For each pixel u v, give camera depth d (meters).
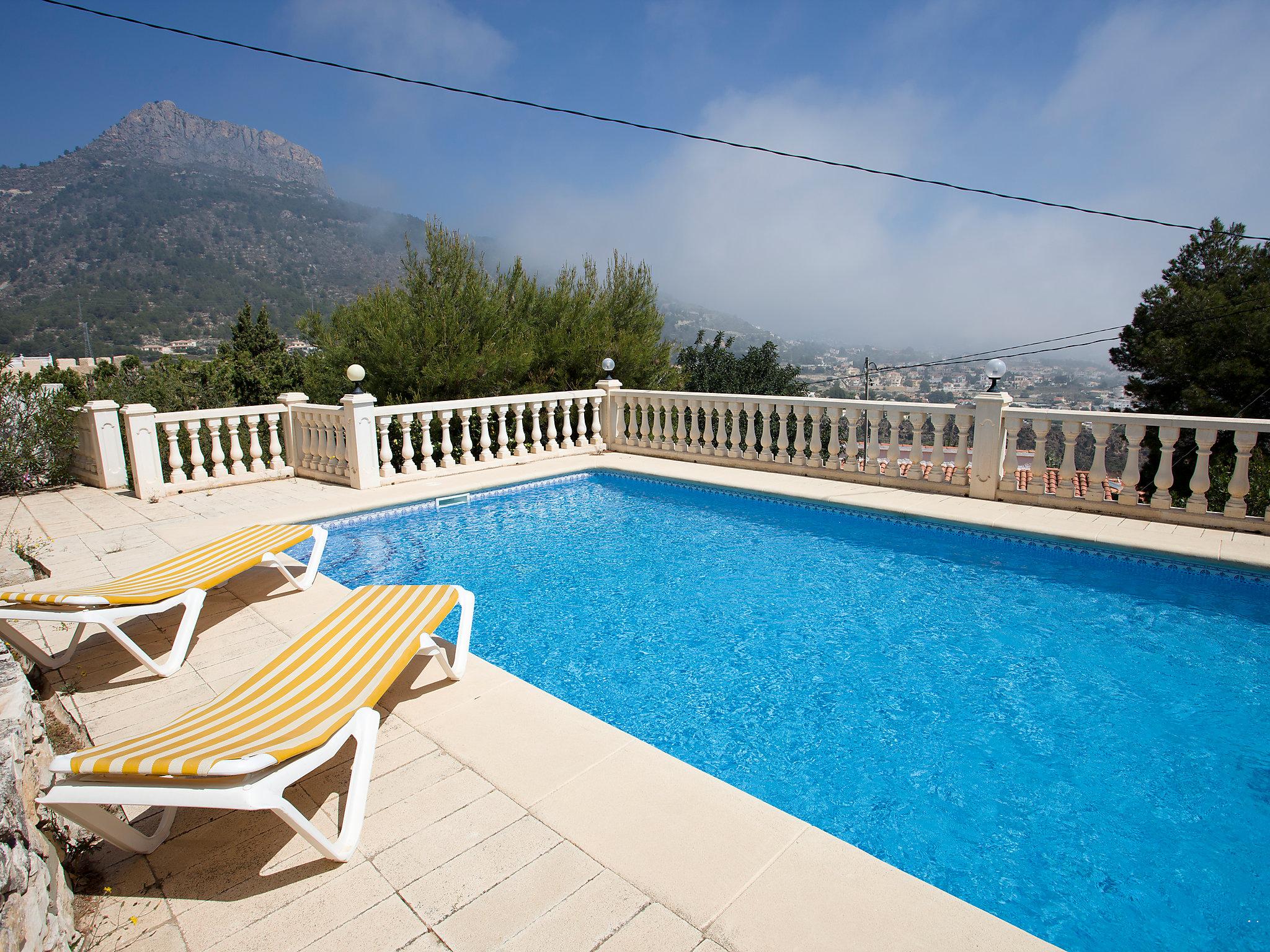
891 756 3.77
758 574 6.62
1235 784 3.48
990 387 8.12
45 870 1.98
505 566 7.00
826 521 8.34
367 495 9.06
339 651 3.24
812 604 5.87
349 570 6.94
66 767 2.16
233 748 2.28
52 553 6.77
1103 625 5.32
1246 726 3.98
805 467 9.80
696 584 6.40
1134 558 6.32
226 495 9.27
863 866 2.40
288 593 5.56
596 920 2.16
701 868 2.40
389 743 3.30
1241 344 20.50
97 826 2.37
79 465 10.47
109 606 3.99
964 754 3.78
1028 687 4.46
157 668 4.07
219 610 5.21
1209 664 4.70
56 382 21.66
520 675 4.77
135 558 6.56
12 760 1.90
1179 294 22.61
